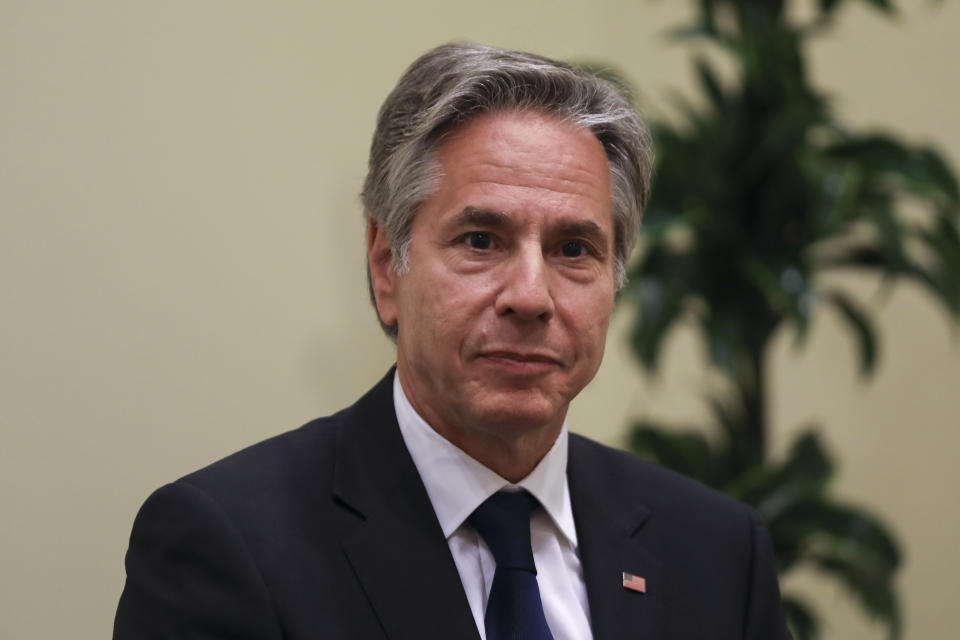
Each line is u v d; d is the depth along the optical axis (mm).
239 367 4641
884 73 7141
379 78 5219
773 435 6859
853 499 7020
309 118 4930
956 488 7223
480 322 2590
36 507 4102
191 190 4527
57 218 4168
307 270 4887
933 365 7238
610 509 3021
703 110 6629
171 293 4453
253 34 4758
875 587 5320
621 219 2900
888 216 5168
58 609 4137
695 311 5613
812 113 5148
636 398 6637
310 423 3004
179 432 4453
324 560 2590
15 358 4062
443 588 2609
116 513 4285
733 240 5320
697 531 3102
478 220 2596
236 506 2604
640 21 6578
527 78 2682
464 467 2760
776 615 3084
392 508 2715
